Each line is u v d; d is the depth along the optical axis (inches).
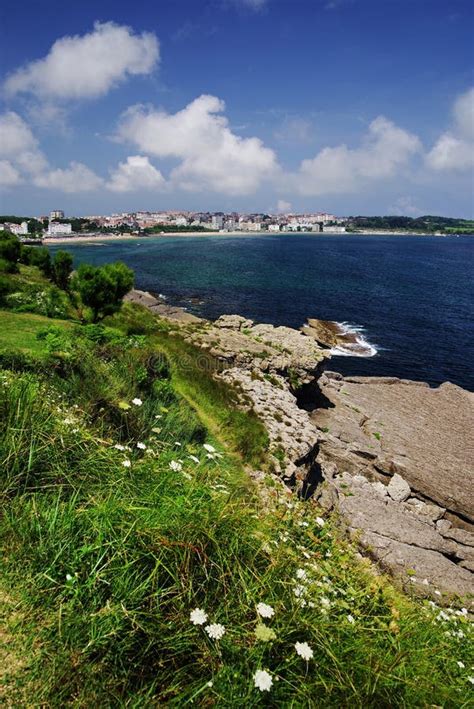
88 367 308.5
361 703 95.5
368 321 2206.0
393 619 135.8
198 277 3491.6
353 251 7017.7
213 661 96.5
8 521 126.2
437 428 1001.5
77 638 97.5
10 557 116.2
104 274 841.5
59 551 114.0
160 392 393.4
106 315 891.4
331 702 96.1
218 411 513.0
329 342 1796.3
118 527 121.6
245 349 906.1
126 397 301.1
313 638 108.3
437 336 1958.7
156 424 301.9
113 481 153.0
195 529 124.4
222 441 439.5
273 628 104.1
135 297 1969.7
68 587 104.1
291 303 2573.8
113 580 108.4
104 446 186.1
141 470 167.0
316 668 99.7
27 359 297.9
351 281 3567.9
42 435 163.3
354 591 140.3
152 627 99.7
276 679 95.0
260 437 486.0
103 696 89.2
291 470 453.7
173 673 94.5
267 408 628.4
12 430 157.4
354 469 748.6
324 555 166.7
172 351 746.8
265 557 128.0
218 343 928.9
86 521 126.6
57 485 145.0
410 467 757.9
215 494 155.6
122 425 245.9
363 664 106.9
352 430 894.4
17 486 142.3
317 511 220.2
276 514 174.4
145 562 114.4
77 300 914.1
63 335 447.8
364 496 622.5
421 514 689.0
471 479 773.9
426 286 3393.2
